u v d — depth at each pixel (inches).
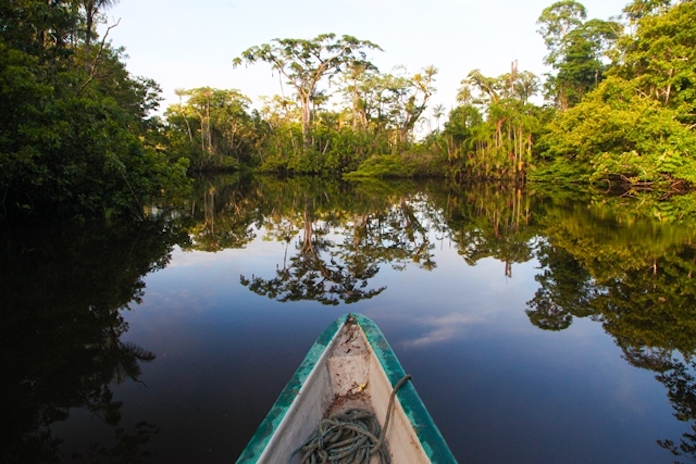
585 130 720.3
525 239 377.4
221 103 1785.2
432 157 1373.0
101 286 237.5
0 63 313.0
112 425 114.6
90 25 565.0
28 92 314.0
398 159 1407.5
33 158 342.0
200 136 1716.3
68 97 384.5
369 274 273.7
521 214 533.6
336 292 233.0
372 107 1754.4
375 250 351.3
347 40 1536.7
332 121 1831.9
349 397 113.1
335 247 364.5
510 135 1101.7
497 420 116.1
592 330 174.6
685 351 155.3
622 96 738.2
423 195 858.1
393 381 99.1
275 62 1590.8
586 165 801.6
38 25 410.9
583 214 501.0
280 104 1958.7
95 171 421.1
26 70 309.6
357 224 492.4
